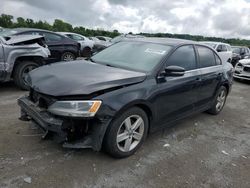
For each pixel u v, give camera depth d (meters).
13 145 3.34
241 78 9.98
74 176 2.81
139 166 3.13
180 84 3.83
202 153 3.62
